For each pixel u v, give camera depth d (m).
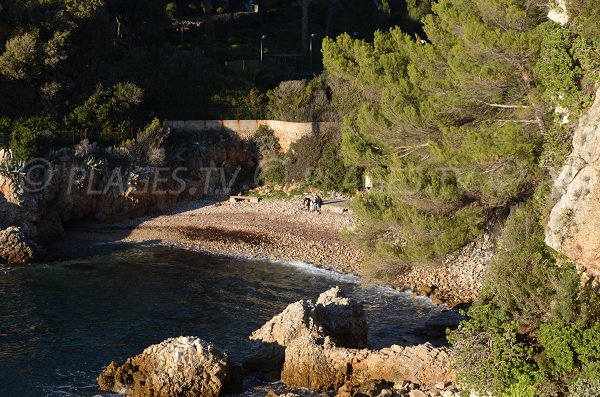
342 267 50.72
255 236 56.72
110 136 65.50
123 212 62.06
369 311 41.78
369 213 35.25
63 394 30.92
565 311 25.53
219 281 47.34
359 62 37.88
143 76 72.06
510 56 30.33
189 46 90.88
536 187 30.78
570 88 27.56
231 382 30.34
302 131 68.81
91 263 50.94
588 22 27.09
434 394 28.25
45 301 42.53
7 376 32.53
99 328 38.44
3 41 67.38
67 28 68.50
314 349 31.03
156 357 30.20
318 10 103.31
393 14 94.25
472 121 33.31
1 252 50.12
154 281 47.00
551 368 25.73
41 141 59.69
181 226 59.72
